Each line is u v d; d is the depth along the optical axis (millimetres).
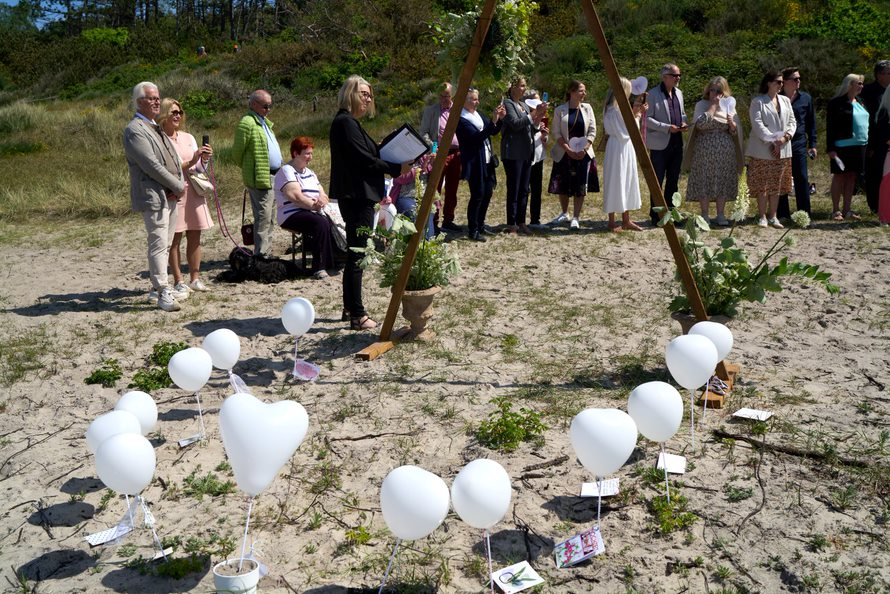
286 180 8398
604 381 5273
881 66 10578
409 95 27750
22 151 22203
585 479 3959
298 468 4172
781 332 6301
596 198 13586
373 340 6262
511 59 5410
